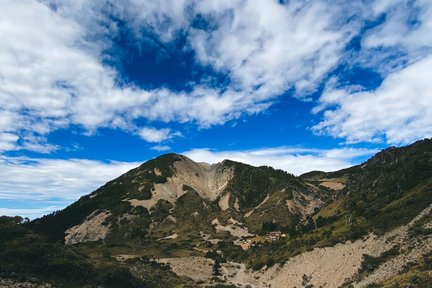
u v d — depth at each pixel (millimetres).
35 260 73812
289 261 111938
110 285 79625
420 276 51688
